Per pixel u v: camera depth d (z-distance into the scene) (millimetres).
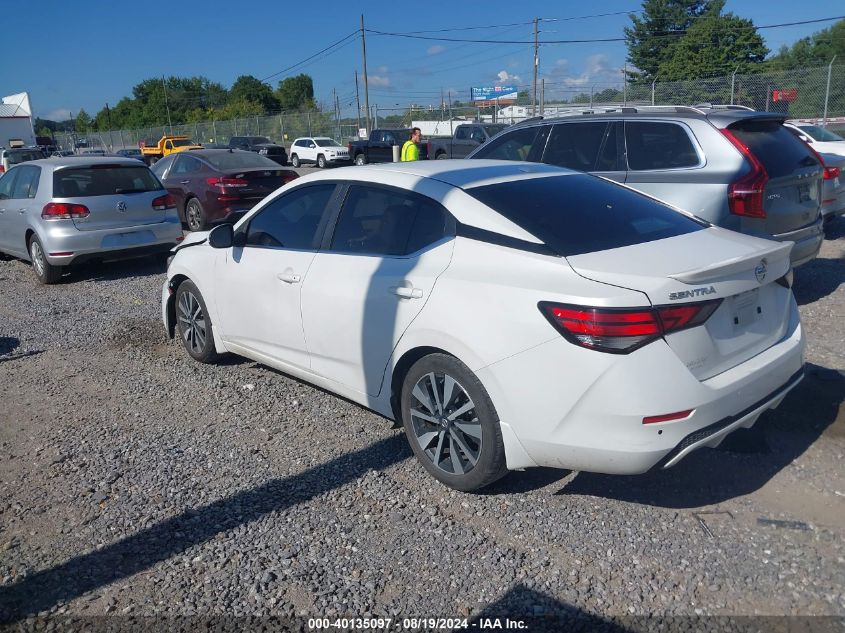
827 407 4609
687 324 3184
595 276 3270
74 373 6074
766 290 3709
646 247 3580
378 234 4230
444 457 3908
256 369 5914
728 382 3316
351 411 4992
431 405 3855
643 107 7176
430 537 3453
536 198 3965
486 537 3434
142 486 4074
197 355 5992
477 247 3680
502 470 3607
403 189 4184
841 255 9258
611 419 3135
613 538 3375
